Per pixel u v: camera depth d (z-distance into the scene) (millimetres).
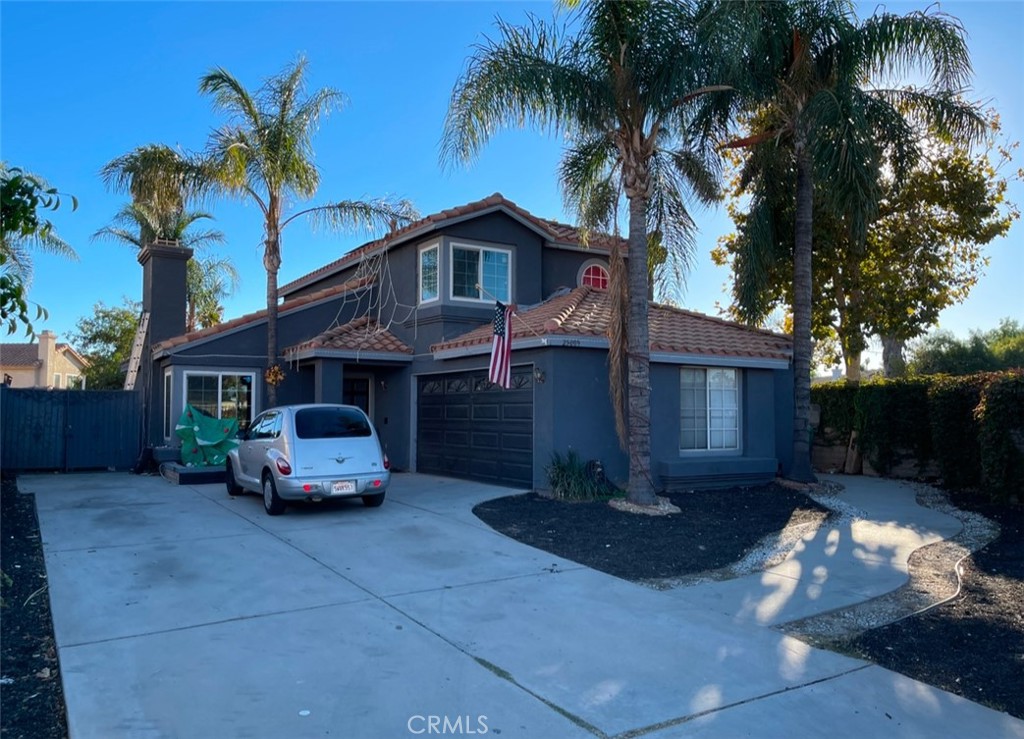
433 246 16312
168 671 5230
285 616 6473
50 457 16875
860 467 17172
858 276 18500
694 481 13758
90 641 5801
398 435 17547
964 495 13297
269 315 16094
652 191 13281
